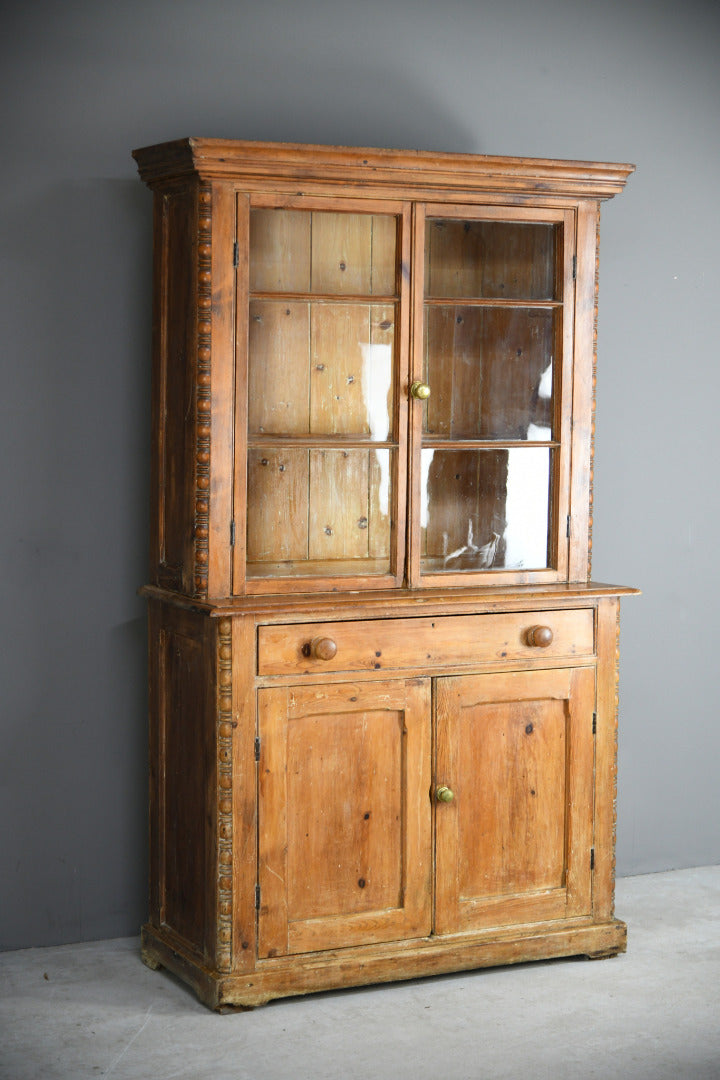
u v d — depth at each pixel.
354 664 3.11
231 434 3.04
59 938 3.46
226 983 3.01
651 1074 2.75
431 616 3.18
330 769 3.11
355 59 3.59
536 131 3.82
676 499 4.08
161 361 3.26
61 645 3.40
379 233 3.17
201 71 3.44
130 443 3.44
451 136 3.72
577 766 3.38
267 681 3.02
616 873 4.07
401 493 3.22
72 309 3.36
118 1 3.35
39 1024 2.96
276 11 3.50
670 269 4.02
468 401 3.32
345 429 3.20
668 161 3.99
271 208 3.06
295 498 3.16
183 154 2.96
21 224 3.30
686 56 4.00
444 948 3.23
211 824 3.04
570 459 3.39
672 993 3.18
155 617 3.32
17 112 3.28
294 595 3.12
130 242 3.40
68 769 3.43
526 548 3.39
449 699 3.21
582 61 3.87
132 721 3.48
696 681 4.14
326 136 3.58
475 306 3.28
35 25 3.28
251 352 3.09
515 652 3.28
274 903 3.07
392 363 3.21
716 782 4.18
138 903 3.53
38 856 3.42
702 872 4.12
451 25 3.70
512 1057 2.82
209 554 3.04
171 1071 2.73
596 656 3.38
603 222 3.92
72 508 3.39
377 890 3.18
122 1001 3.10
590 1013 3.05
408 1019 3.02
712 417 4.11
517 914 3.33
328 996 3.15
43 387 3.35
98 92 3.35
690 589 4.12
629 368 3.98
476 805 3.27
